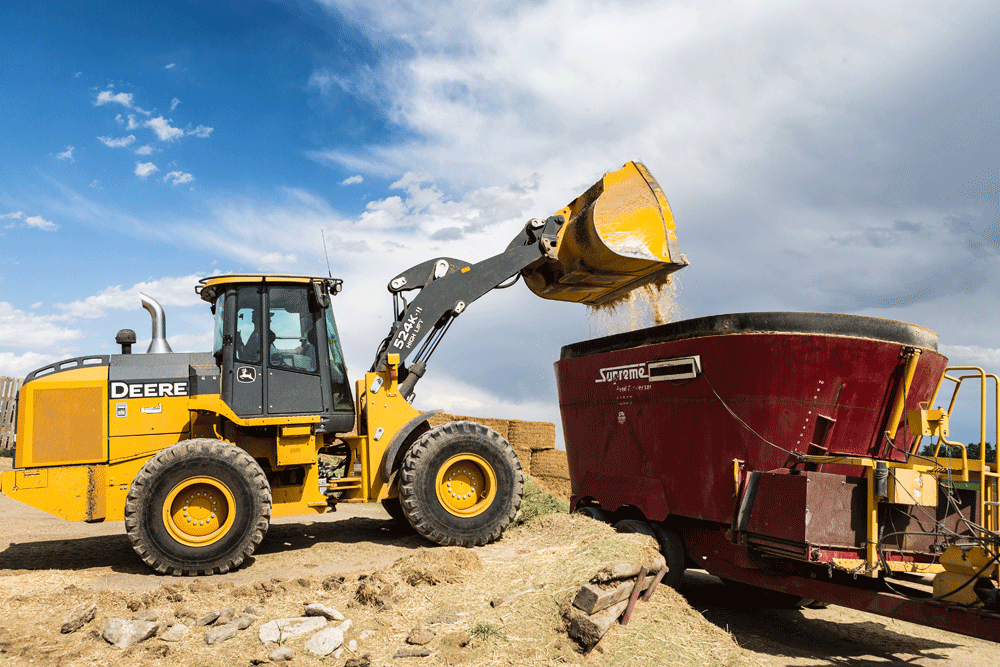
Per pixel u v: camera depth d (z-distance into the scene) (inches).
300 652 148.2
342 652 147.5
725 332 202.4
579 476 269.1
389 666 142.8
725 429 202.1
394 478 254.8
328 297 249.8
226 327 238.2
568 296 306.5
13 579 200.8
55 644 151.6
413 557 198.8
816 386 191.5
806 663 174.6
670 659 160.6
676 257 267.4
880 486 168.7
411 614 167.2
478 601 173.9
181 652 148.1
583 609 162.9
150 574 210.1
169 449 210.7
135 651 147.9
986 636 146.6
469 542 236.1
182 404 232.5
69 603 176.9
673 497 218.8
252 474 216.4
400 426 258.8
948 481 174.9
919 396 199.3
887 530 173.8
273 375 240.2
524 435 473.7
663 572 196.4
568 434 278.7
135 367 231.8
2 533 300.5
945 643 200.8
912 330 196.2
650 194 276.7
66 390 220.8
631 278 283.3
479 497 245.6
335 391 251.4
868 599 171.5
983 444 168.4
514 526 262.8
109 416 224.4
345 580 189.9
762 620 219.3
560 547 214.5
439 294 273.4
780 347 191.8
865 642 198.8
